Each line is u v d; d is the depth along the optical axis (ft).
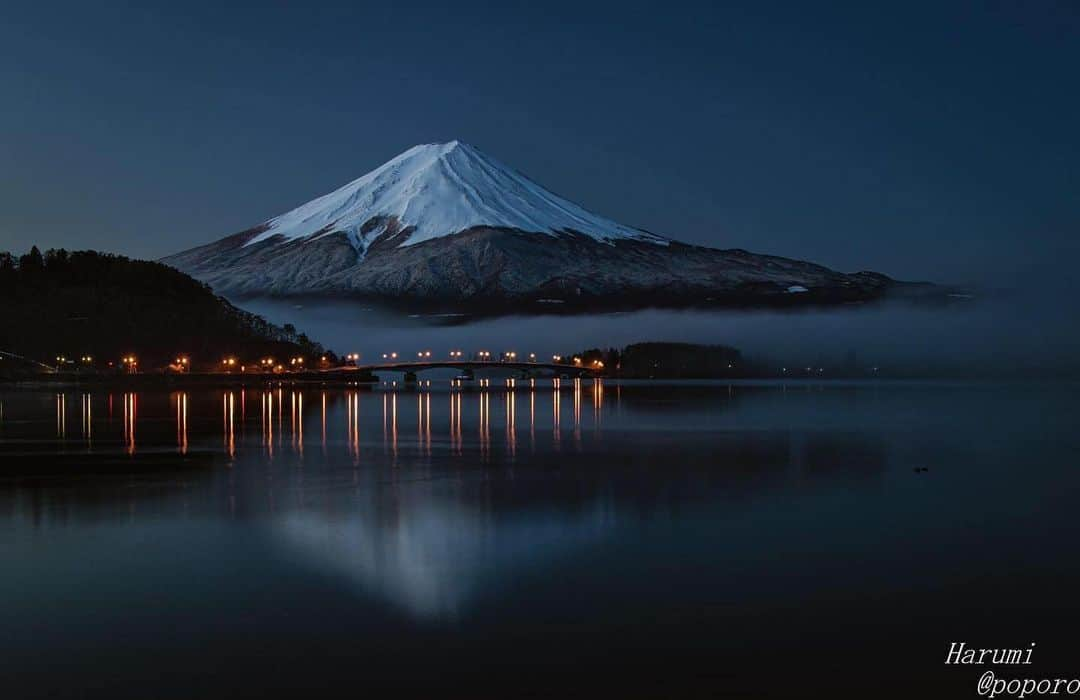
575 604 135.03
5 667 112.47
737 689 107.34
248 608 132.57
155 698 104.53
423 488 238.89
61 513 197.47
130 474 260.01
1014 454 325.42
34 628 124.77
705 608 133.08
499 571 151.53
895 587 143.13
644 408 647.15
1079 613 131.13
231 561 157.38
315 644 119.75
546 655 116.47
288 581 145.59
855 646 119.34
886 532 181.27
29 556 160.15
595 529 184.14
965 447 352.08
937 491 234.58
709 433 421.18
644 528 184.96
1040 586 143.54
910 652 117.91
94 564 155.02
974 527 186.70
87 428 424.87
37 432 402.72
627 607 133.49
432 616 129.49
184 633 123.03
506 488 239.30
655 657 115.65
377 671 111.55
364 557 160.66
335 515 198.39
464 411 602.03
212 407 610.24
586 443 365.20
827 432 422.00
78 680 108.99
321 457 310.24
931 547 168.86
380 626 125.90
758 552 164.66
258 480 250.98
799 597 138.00
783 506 211.20
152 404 640.17
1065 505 211.61
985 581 146.20
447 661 114.21
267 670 111.86
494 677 110.01
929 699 106.11
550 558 160.25
